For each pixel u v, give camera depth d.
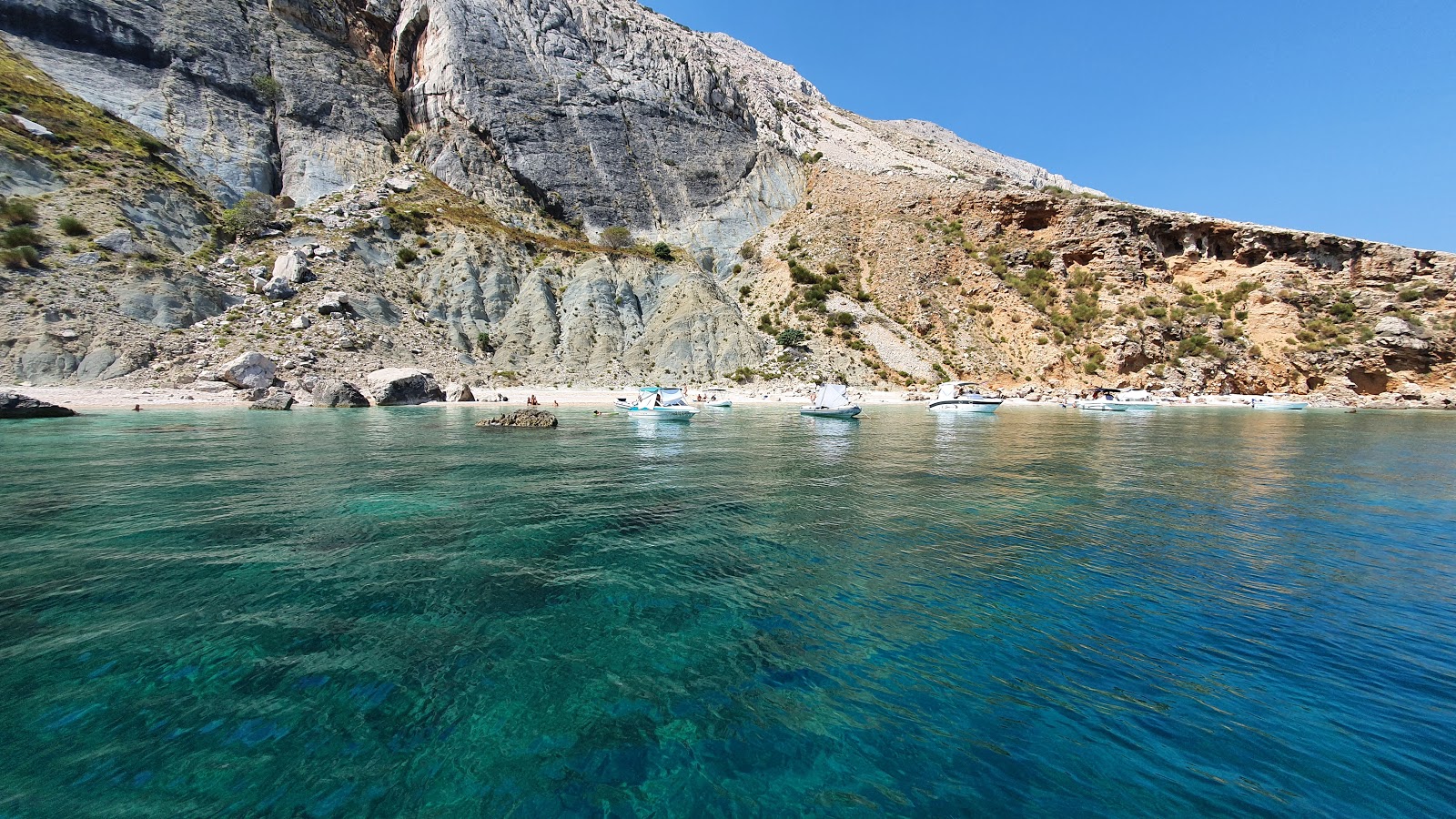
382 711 5.27
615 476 16.81
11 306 36.16
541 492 14.45
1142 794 4.48
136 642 6.35
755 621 7.30
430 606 7.51
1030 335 71.69
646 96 97.31
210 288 46.03
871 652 6.58
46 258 39.81
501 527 11.26
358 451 20.30
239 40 73.94
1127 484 16.47
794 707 5.52
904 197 87.44
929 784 4.57
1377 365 64.81
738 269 85.19
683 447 23.41
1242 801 4.41
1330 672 6.25
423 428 27.94
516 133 84.62
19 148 45.44
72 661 5.93
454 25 86.12
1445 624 7.38
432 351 52.81
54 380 34.75
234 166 65.19
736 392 56.72
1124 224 76.69
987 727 5.27
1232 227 75.50
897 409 49.72
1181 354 68.00
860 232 85.75
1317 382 66.50
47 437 22.67
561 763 4.71
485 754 4.78
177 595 7.66
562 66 93.00
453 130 81.62
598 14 101.69
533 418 29.80
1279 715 5.48
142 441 21.81
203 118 66.25
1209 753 4.94
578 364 58.69
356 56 85.56
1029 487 15.96
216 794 4.23
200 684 5.57
